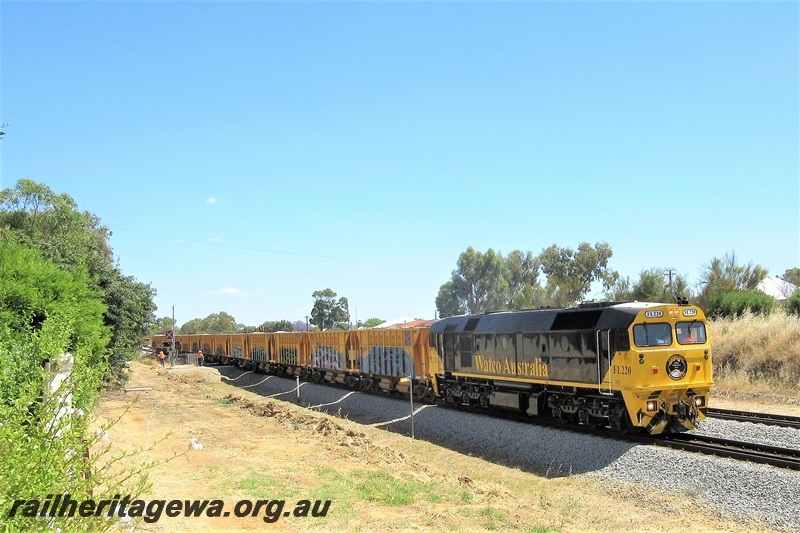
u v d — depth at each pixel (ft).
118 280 84.23
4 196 141.49
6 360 29.14
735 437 52.65
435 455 58.44
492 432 63.36
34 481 18.03
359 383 109.91
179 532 28.37
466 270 266.98
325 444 51.67
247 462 43.91
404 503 34.30
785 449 45.83
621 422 54.44
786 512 35.29
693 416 52.16
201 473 40.22
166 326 440.04
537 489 45.62
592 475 47.57
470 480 42.22
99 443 49.24
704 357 52.90
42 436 19.39
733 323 104.58
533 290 208.95
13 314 39.40
